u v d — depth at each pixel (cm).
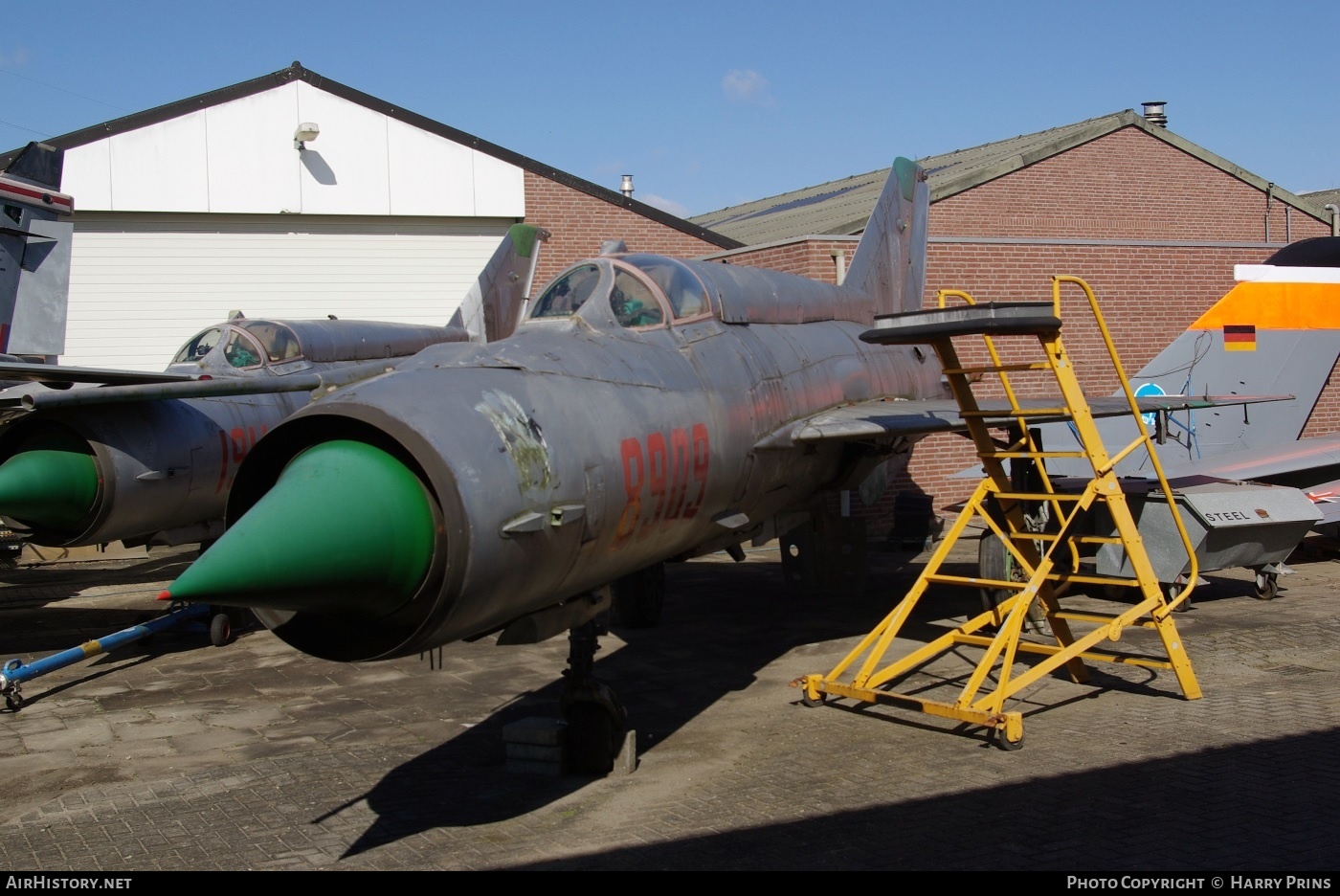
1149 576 800
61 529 1002
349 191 1931
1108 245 1869
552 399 580
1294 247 1722
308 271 1934
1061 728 732
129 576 1593
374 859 537
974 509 831
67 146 1764
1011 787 613
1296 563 1453
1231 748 675
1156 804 579
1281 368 1579
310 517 452
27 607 1341
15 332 1212
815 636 1068
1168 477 1246
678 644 1049
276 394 1191
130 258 1833
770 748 707
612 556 614
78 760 723
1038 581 745
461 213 1995
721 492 724
